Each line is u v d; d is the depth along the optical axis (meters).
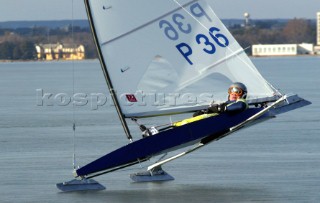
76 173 65.19
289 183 69.38
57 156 87.12
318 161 80.06
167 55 66.00
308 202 62.59
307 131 105.56
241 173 74.19
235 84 65.56
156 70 65.88
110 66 64.94
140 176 71.31
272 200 63.34
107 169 65.94
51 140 101.31
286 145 91.88
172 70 66.19
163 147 64.94
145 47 65.62
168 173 74.69
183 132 64.94
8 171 77.62
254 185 68.81
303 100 66.25
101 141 99.69
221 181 70.69
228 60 66.88
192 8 66.69
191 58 66.50
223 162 80.38
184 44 66.44
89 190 67.69
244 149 89.19
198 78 66.56
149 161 80.94
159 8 65.88
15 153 89.88
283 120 119.81
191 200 63.56
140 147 64.88
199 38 66.69
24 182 72.00
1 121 129.00
